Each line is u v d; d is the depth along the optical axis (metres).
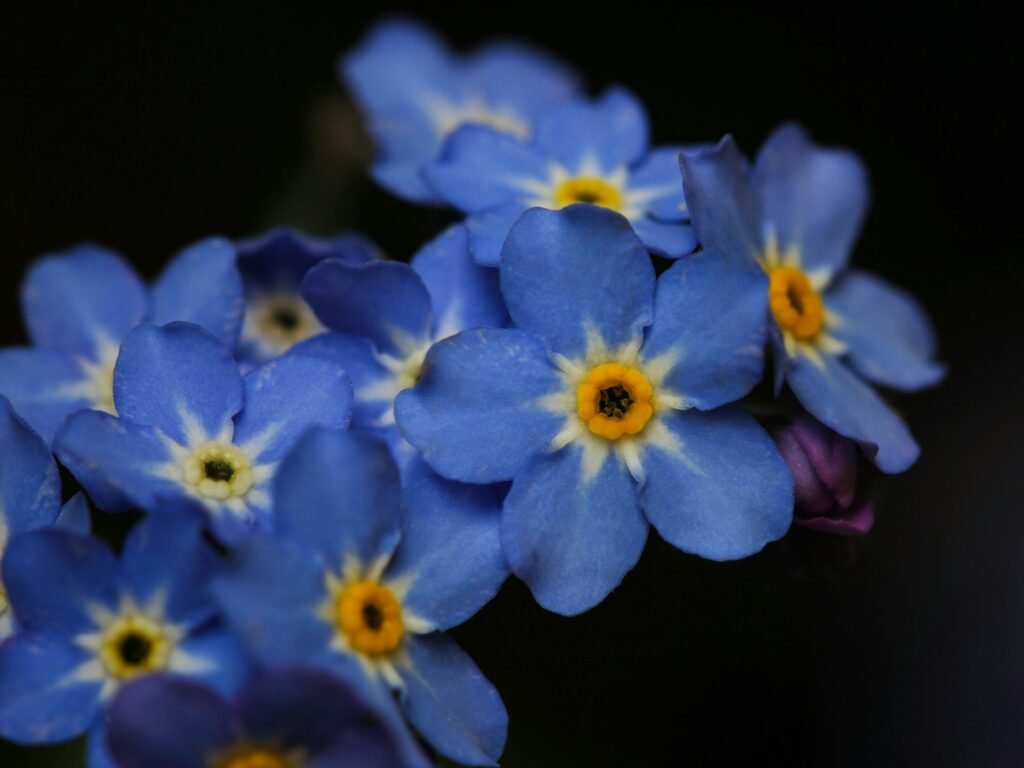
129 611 0.05
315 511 0.05
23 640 0.05
